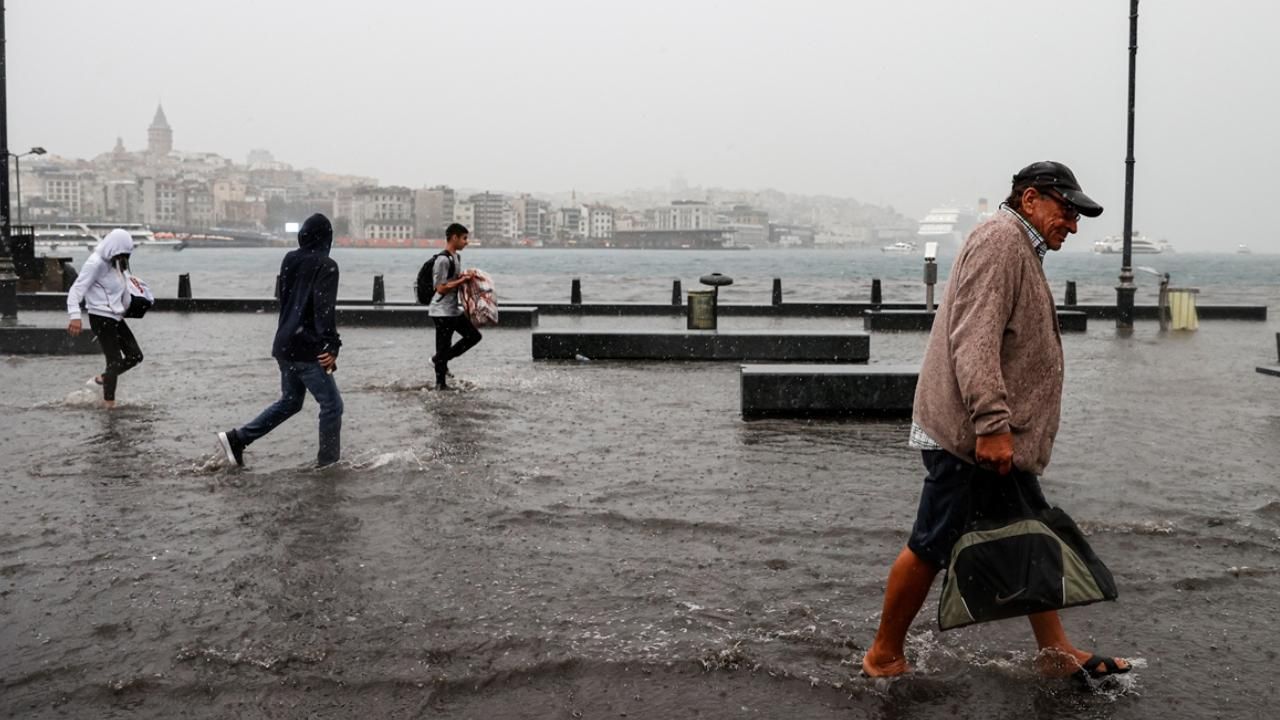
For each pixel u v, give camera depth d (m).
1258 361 15.49
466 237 11.84
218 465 7.61
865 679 3.95
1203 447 8.58
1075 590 3.48
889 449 8.45
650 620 4.55
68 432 9.01
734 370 13.98
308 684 3.91
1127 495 6.87
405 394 11.47
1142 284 57.44
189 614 4.62
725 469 7.64
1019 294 3.66
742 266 113.38
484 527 6.03
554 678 3.98
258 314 25.20
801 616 4.60
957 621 3.55
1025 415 3.67
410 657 4.16
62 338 15.23
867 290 41.16
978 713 3.68
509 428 9.32
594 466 7.71
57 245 158.62
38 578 5.10
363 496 6.73
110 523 6.08
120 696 3.83
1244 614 4.65
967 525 3.62
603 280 53.38
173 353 15.76
